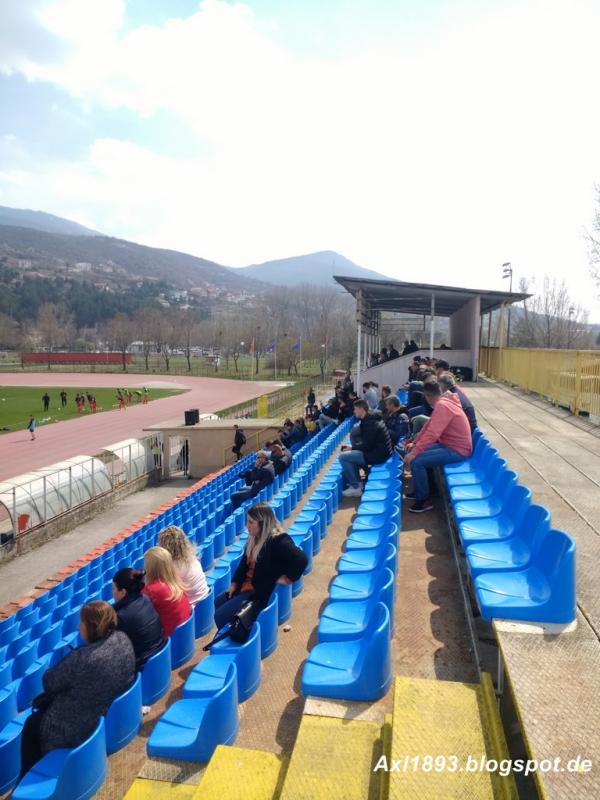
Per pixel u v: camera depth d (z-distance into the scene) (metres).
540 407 13.68
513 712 2.96
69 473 20.08
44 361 122.44
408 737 2.72
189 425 26.75
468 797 2.34
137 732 3.91
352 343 84.00
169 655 4.46
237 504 12.61
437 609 4.66
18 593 14.38
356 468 8.92
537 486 6.47
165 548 5.27
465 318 25.53
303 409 42.06
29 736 3.62
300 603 5.48
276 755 3.09
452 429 7.02
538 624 3.39
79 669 3.58
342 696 3.41
